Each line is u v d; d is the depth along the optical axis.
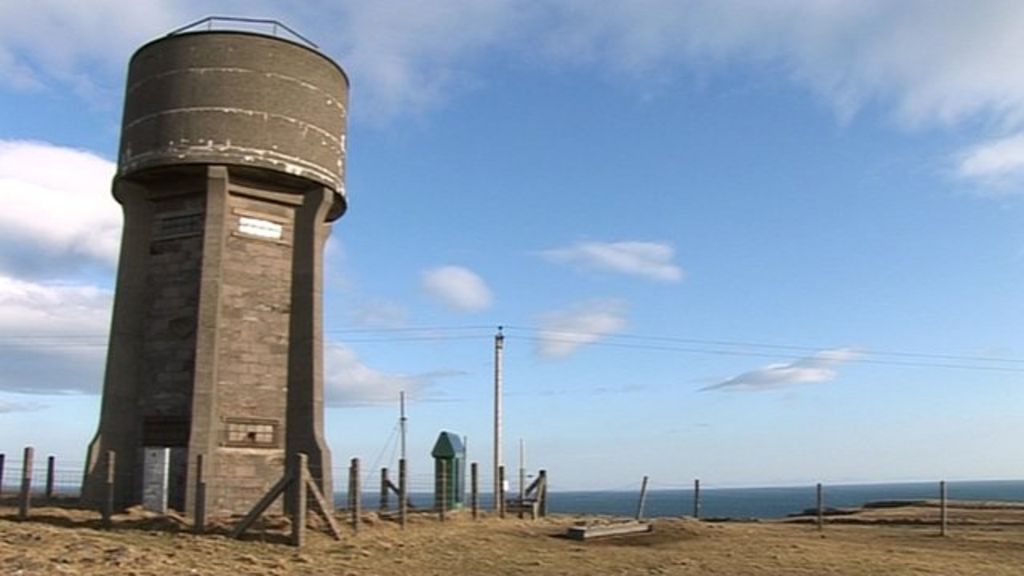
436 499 37.97
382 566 22.42
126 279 32.31
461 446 41.12
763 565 24.89
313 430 31.61
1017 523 42.81
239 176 32.34
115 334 31.88
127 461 31.08
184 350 31.33
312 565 21.98
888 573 24.09
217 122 31.73
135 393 31.66
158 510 29.23
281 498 30.27
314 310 32.69
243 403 31.22
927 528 39.38
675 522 36.12
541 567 23.42
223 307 31.48
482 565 23.30
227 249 31.97
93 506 30.23
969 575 24.25
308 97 33.34
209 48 32.28
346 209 36.03
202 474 29.02
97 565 20.17
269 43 32.78
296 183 33.09
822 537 33.19
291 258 33.34
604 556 25.59
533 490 39.62
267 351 32.09
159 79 32.41
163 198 32.84
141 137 32.31
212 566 21.05
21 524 24.86
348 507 30.08
